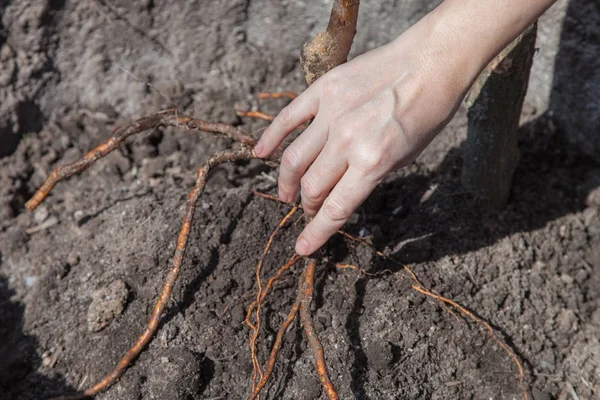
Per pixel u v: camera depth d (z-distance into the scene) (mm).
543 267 829
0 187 905
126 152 920
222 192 843
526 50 742
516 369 762
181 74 987
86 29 942
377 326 757
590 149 902
